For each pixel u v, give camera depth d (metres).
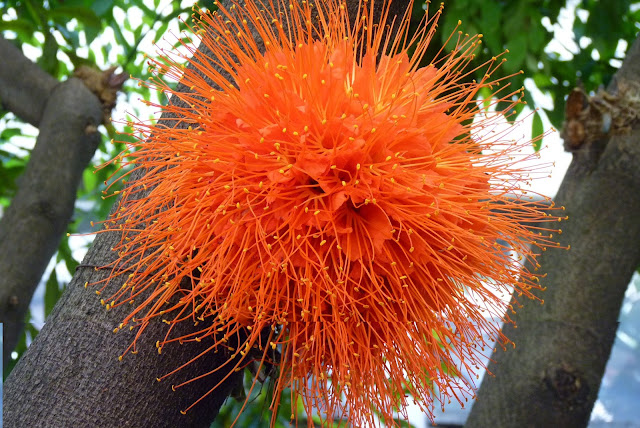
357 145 0.26
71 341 0.30
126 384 0.29
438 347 0.30
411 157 0.28
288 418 0.61
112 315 0.30
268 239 0.27
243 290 0.27
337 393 0.30
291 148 0.27
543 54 0.59
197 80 0.29
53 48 0.62
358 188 0.27
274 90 0.27
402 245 0.28
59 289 0.67
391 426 0.30
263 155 0.27
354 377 0.30
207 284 0.27
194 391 0.30
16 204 0.50
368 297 0.28
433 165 0.29
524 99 0.59
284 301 0.27
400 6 0.35
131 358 0.29
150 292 0.30
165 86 0.29
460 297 0.30
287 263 0.27
